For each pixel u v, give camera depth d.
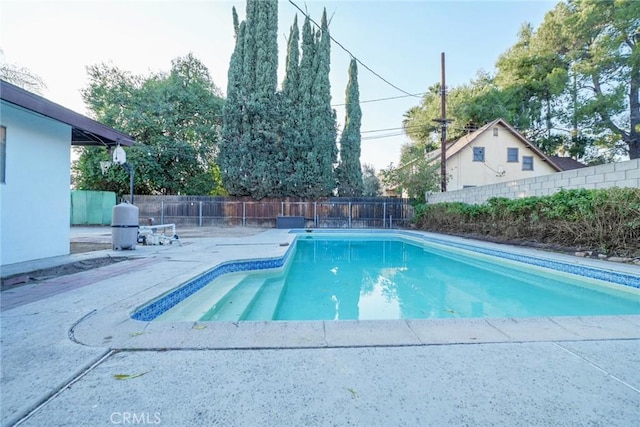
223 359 1.68
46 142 4.81
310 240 11.20
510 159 17.55
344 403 1.30
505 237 8.02
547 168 17.73
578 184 6.60
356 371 1.57
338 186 16.03
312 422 1.18
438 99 22.19
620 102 15.33
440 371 1.58
